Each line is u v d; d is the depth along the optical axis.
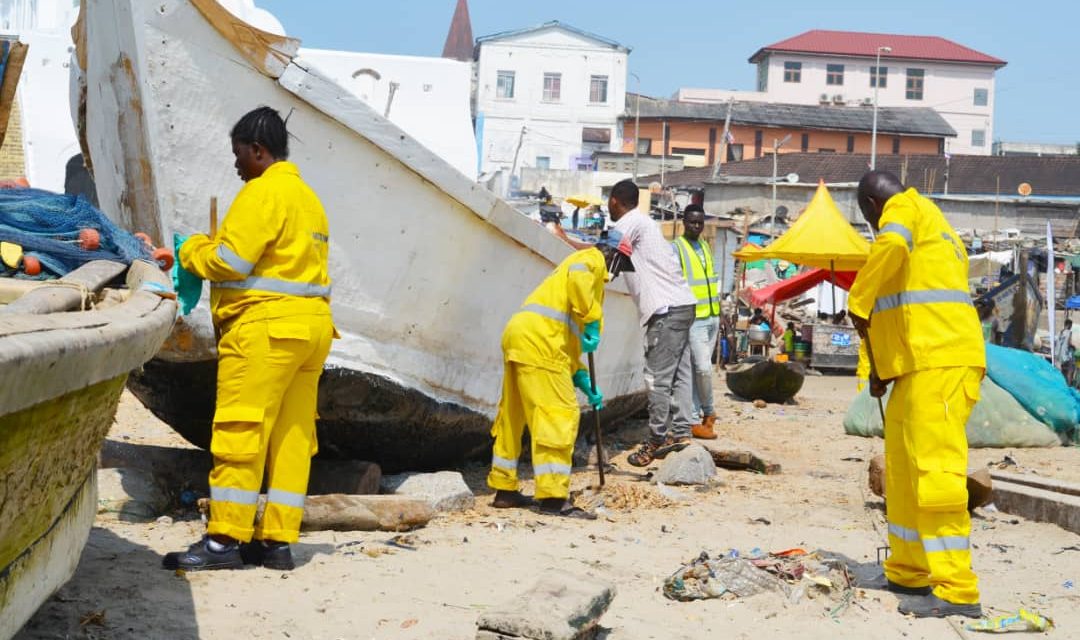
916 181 54.00
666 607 5.05
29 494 3.02
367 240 6.72
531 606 4.23
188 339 6.12
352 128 6.41
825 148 69.94
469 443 8.14
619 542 6.36
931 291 5.22
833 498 8.07
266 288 5.08
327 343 5.31
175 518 6.26
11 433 2.65
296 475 5.28
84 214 4.80
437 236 7.04
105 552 5.29
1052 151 86.38
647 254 8.99
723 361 21.86
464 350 7.64
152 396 6.73
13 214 4.60
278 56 6.12
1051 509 7.46
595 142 70.62
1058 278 32.78
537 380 7.07
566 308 7.19
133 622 4.28
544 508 7.11
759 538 6.64
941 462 5.14
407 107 11.91
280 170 5.23
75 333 2.79
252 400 5.07
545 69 70.94
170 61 5.94
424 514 6.43
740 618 4.94
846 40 84.88
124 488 6.23
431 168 6.73
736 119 68.81
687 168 58.19
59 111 20.92
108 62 6.23
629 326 10.25
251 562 5.31
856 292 5.29
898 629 4.93
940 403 5.14
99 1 6.14
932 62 84.62
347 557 5.60
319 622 4.49
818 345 21.73
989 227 45.03
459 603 4.90
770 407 15.16
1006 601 5.49
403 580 5.22
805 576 5.37
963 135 85.38
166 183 6.11
